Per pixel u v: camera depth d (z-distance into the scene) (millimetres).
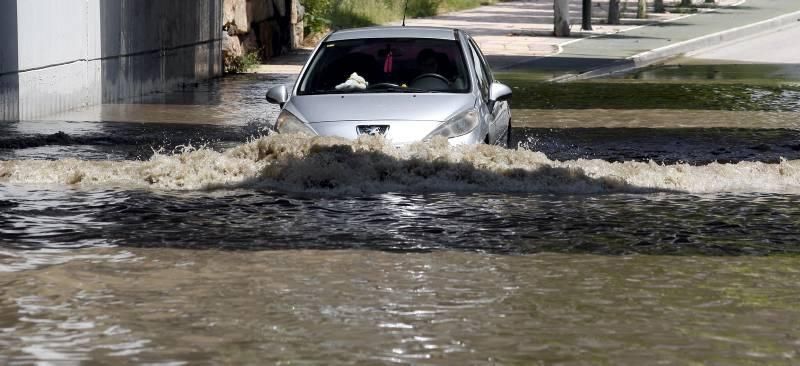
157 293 14312
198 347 12227
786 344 12477
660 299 14250
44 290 14398
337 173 21750
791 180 23094
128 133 30828
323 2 65688
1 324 12992
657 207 20172
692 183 22406
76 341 12414
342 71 24531
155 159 23641
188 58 45281
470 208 19844
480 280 15086
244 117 34906
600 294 14453
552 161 23688
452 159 22281
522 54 58156
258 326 12977
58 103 35031
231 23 50188
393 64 24547
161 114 35281
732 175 23125
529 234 17891
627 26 78688
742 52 61438
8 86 31875
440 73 24359
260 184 21781
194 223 18531
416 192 21234
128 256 16266
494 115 25031
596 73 50312
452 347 12281
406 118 22766
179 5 44156
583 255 16562
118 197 20703
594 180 22109
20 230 17906
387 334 12719
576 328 13000
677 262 16188
